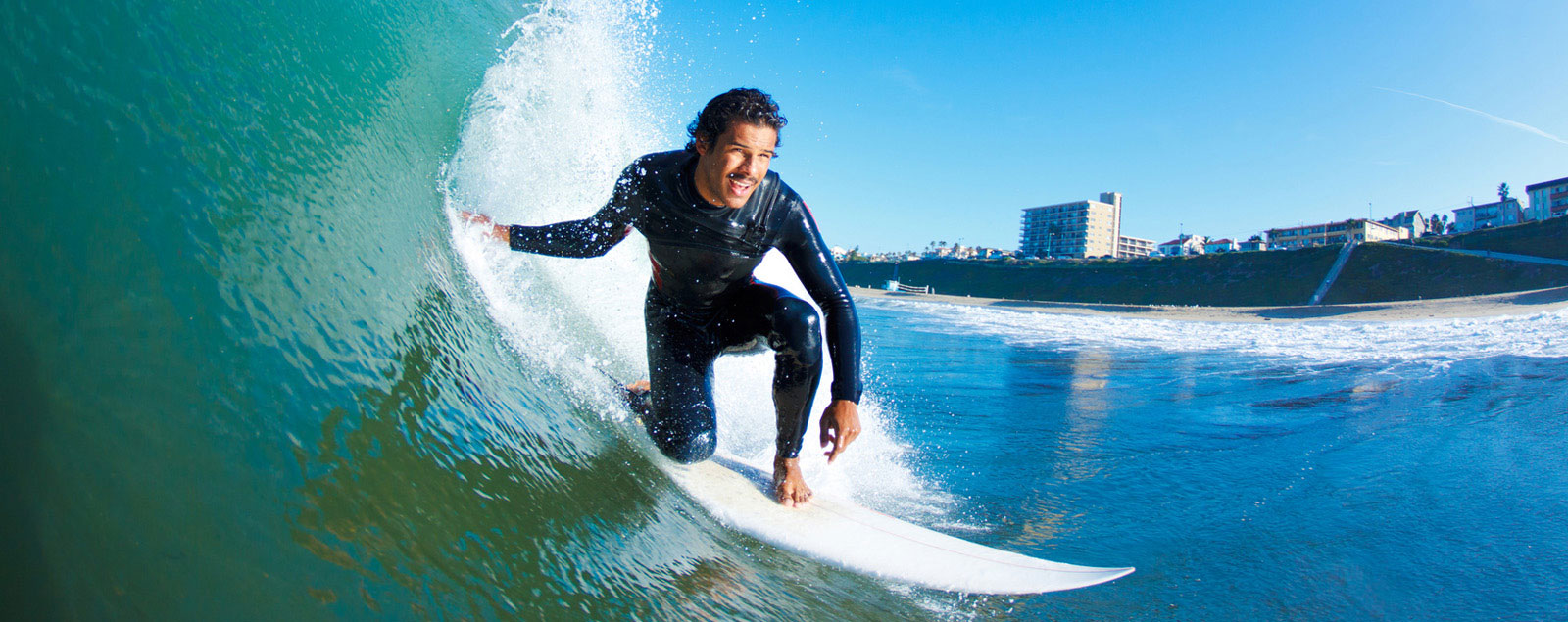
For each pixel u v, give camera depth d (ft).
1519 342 33.27
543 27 18.40
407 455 4.70
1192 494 10.77
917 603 7.23
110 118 4.30
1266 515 9.55
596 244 9.04
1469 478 10.59
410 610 3.54
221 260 4.42
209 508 3.22
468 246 10.84
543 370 9.54
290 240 5.29
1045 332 51.24
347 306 5.51
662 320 9.40
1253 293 226.58
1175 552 8.50
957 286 307.99
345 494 3.93
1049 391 21.65
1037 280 287.48
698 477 9.32
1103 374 26.00
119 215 3.92
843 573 7.67
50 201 3.59
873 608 6.90
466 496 4.87
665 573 5.91
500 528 4.84
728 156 7.31
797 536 8.18
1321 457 12.39
